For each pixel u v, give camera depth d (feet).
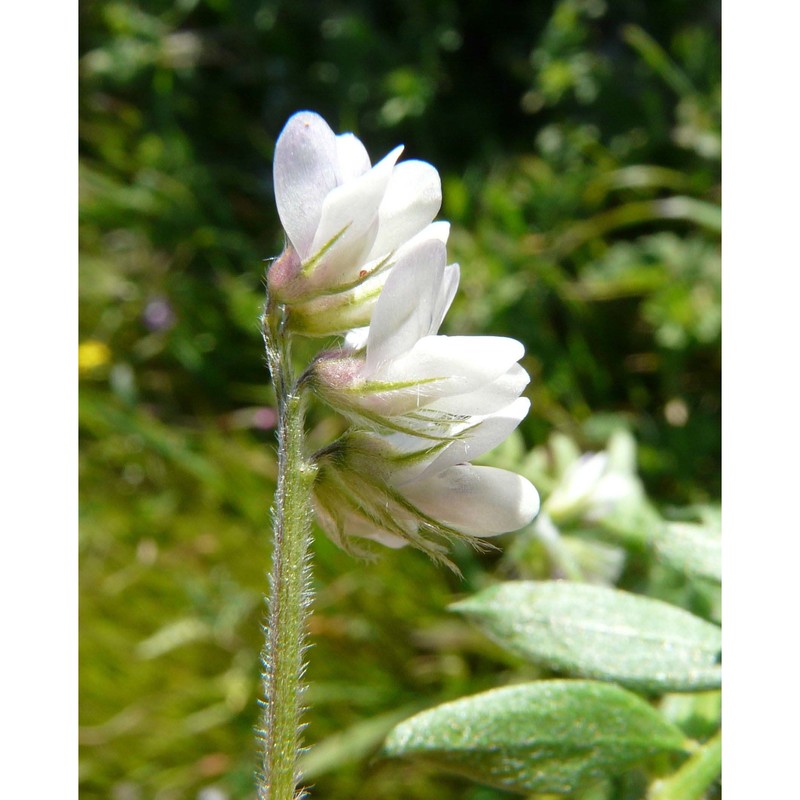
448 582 0.24
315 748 0.22
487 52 0.34
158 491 0.28
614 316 0.28
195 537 0.27
